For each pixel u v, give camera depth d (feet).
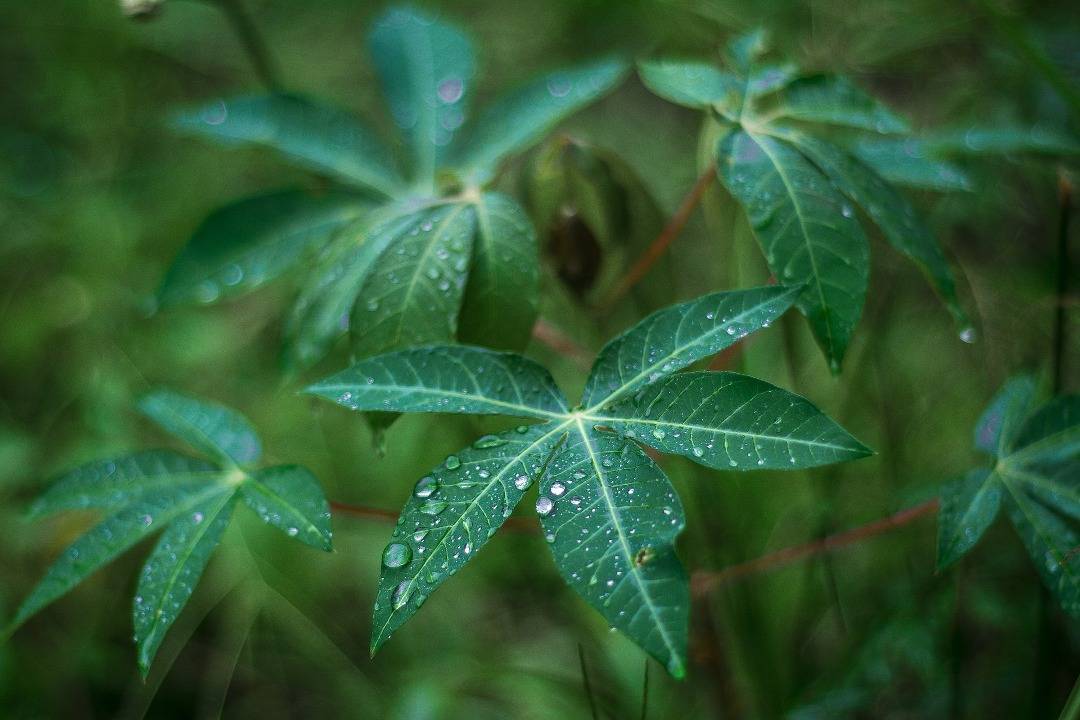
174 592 2.28
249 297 4.21
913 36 3.33
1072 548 2.27
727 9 3.44
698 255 3.52
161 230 4.28
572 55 4.37
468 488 2.11
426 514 2.08
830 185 2.37
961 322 2.38
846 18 3.55
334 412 3.63
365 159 2.63
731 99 2.49
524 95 2.63
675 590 1.97
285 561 3.35
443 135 2.65
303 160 2.62
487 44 4.46
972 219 3.12
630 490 2.07
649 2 3.44
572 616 3.14
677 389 2.16
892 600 2.97
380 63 2.72
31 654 3.38
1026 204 3.13
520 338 2.40
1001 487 2.35
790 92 2.50
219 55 4.78
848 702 2.78
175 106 4.78
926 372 3.20
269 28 4.83
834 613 3.06
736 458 2.10
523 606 3.44
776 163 2.39
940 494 2.32
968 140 2.65
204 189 4.33
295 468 2.34
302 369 2.46
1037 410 2.39
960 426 3.14
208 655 3.48
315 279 2.50
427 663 3.20
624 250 2.77
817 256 2.32
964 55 3.34
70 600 3.52
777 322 2.91
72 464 3.64
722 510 2.86
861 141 2.60
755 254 2.92
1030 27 3.14
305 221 2.57
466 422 3.01
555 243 2.71
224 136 2.61
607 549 2.02
